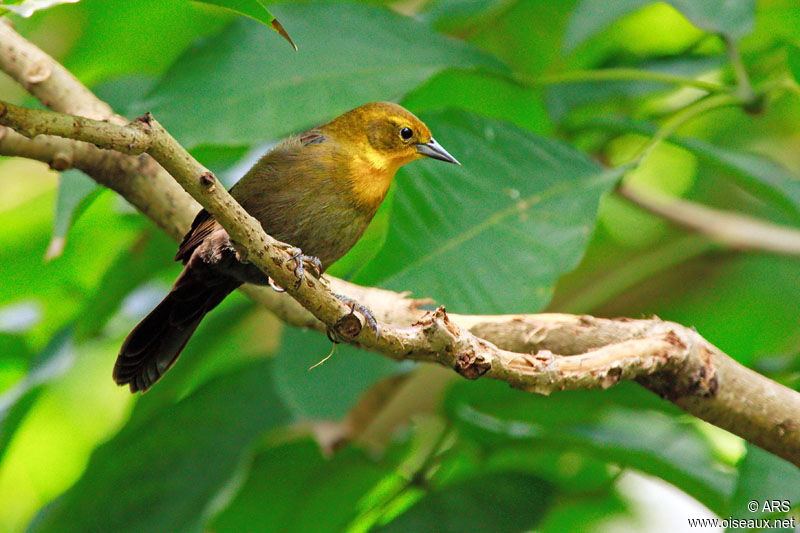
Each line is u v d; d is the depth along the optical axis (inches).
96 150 331.6
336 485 431.5
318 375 392.2
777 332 634.8
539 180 355.3
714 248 545.0
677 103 564.1
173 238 351.9
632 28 588.7
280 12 391.2
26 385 394.6
